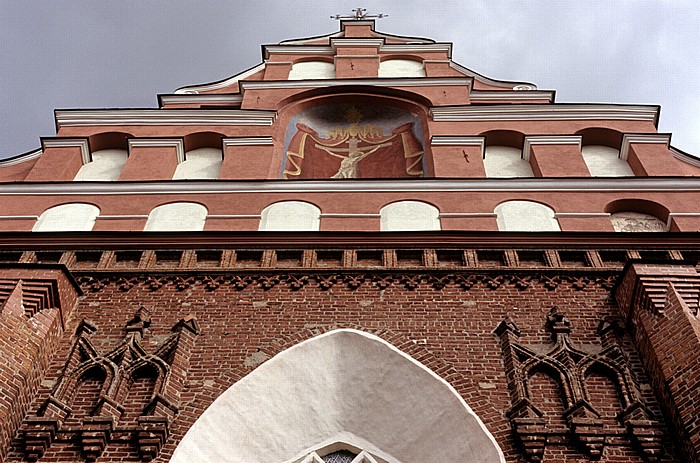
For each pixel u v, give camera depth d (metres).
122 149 25.02
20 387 15.42
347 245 19.61
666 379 15.34
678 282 17.00
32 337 16.38
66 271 17.77
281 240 19.72
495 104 25.52
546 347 17.05
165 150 23.98
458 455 15.57
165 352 16.92
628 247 19.41
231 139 24.23
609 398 15.99
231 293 18.42
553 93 27.75
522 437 14.91
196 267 19.12
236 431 16.06
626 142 24.16
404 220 20.89
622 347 16.92
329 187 21.88
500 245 19.48
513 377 16.25
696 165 24.47
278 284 18.62
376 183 21.91
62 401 15.91
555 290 18.36
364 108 27.30
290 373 16.83
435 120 25.27
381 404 16.75
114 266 19.20
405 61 30.11
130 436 15.17
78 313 17.95
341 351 17.20
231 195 21.73
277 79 28.47
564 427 15.24
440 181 21.89
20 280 17.25
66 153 23.86
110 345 17.20
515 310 17.88
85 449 14.86
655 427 15.06
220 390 16.23
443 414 16.00
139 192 21.89
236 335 17.34
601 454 14.76
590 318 17.64
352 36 31.48
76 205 21.66
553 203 21.38
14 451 14.87
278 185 21.92
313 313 17.86
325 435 16.67
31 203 21.69
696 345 15.26
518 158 24.45
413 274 18.80
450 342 17.12
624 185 21.84
